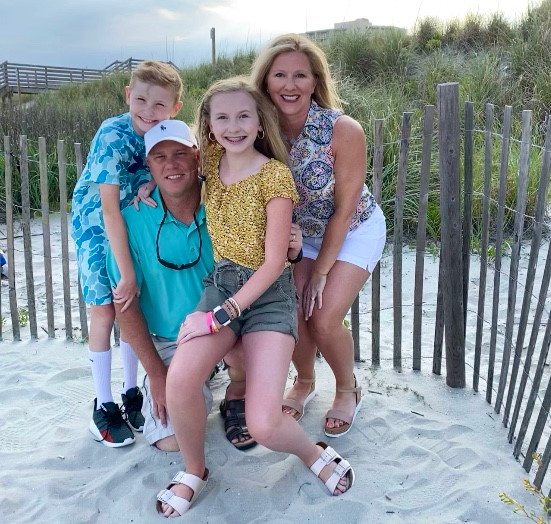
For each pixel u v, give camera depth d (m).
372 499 2.41
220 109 2.29
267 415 2.25
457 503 2.37
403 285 4.94
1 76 23.34
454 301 3.12
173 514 2.35
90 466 2.71
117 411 2.89
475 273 4.94
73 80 24.50
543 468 2.36
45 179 3.88
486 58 9.05
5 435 2.93
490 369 3.07
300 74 2.48
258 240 2.37
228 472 2.60
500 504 2.34
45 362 3.70
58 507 2.43
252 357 2.36
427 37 11.55
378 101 7.84
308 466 2.50
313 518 2.33
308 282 2.77
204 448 2.63
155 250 2.57
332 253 2.66
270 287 2.43
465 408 3.06
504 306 4.37
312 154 2.60
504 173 2.82
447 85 2.89
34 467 2.68
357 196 2.62
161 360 2.68
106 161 2.60
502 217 2.88
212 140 2.47
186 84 13.95
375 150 3.39
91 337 2.89
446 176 3.01
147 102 2.65
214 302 2.43
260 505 2.41
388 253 5.49
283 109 2.55
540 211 2.53
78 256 2.87
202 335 2.32
